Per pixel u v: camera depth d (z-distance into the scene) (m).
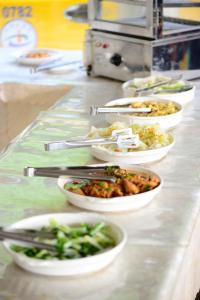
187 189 1.58
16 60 3.41
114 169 1.52
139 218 1.40
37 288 1.12
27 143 1.96
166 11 2.67
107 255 1.13
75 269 1.12
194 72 2.85
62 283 1.13
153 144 1.76
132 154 1.69
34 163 1.77
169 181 1.63
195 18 2.79
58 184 1.47
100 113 2.20
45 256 1.12
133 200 1.40
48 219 1.25
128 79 2.82
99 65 2.97
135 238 1.31
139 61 2.73
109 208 1.40
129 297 1.09
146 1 2.62
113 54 2.84
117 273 1.17
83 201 1.40
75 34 4.85
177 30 2.72
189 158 1.81
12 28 5.08
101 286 1.12
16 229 1.20
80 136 2.02
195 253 1.45
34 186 1.60
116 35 2.80
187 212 1.44
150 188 1.44
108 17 2.90
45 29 4.89
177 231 1.35
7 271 1.17
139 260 1.22
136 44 2.72
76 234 1.17
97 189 1.43
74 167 1.54
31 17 4.96
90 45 2.97
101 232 1.20
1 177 1.66
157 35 2.66
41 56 3.30
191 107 2.39
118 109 2.06
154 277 1.16
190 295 1.42
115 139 1.77
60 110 2.38
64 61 3.26
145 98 2.22
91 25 2.96
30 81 2.96
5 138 3.04
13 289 1.12
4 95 2.97
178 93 2.33
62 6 4.83
